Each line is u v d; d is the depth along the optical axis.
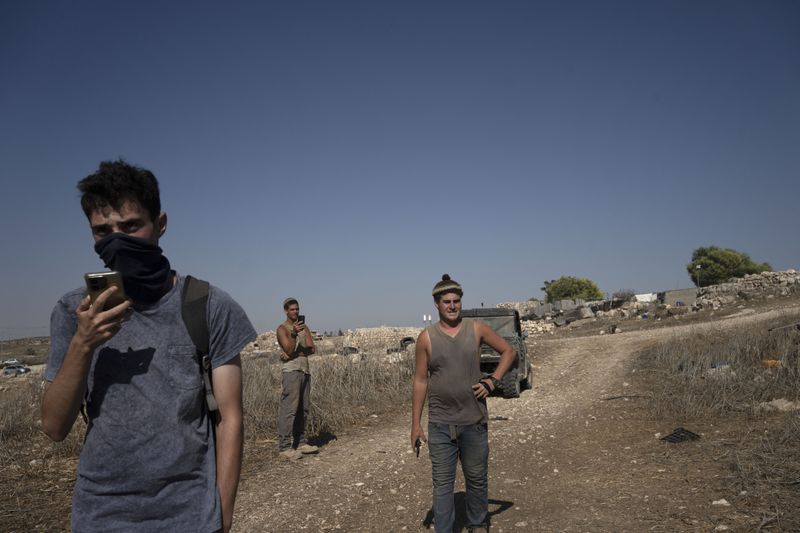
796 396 8.36
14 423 7.98
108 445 1.69
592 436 7.68
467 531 4.39
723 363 11.51
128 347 1.75
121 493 1.69
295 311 7.33
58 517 4.89
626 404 9.67
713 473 5.32
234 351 1.88
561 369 16.14
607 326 32.78
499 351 4.03
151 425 1.70
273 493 5.73
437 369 3.95
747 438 6.36
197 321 1.81
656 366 13.35
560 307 44.28
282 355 7.26
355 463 6.86
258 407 9.26
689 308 31.69
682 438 6.82
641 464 6.02
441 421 3.92
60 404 1.59
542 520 4.68
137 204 1.82
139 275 1.74
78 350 1.57
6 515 4.87
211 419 1.87
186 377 1.77
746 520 4.15
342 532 4.68
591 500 5.05
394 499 5.47
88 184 1.78
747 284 34.72
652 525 4.30
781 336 12.52
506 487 5.69
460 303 4.01
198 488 1.75
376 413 9.98
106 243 1.71
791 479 4.78
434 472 3.96
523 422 9.14
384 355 15.21
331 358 13.70
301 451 7.16
